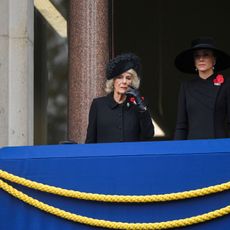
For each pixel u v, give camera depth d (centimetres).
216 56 2470
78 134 3447
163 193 2044
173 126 5759
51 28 4288
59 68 4281
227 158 2031
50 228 2097
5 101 3359
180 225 2025
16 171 2106
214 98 2419
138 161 2064
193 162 2042
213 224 2027
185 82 2478
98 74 3488
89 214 2077
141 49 5850
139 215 2053
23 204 2114
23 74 3381
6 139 3338
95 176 2078
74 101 3484
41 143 4194
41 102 4194
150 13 5888
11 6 3409
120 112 2458
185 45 5872
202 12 5938
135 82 2434
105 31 3547
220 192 2027
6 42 3391
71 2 3588
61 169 2094
